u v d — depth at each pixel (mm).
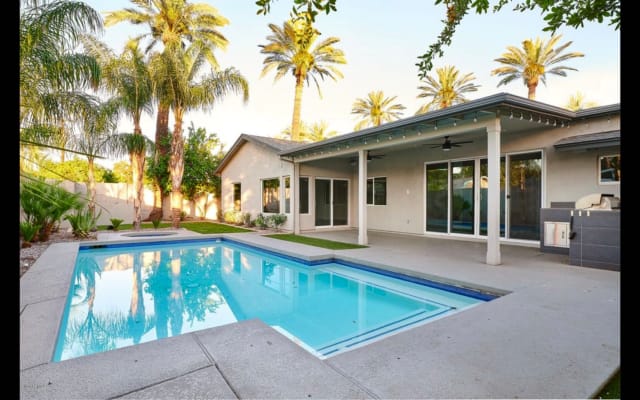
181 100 12586
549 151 7738
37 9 5445
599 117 6812
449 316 3459
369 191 13188
